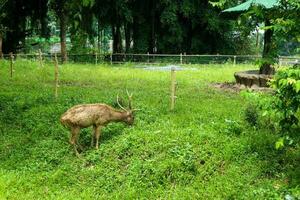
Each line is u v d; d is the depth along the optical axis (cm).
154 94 1556
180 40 3625
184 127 1109
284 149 989
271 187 848
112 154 957
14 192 854
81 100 1375
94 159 951
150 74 2253
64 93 1548
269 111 827
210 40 3822
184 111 1258
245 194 832
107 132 1059
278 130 1066
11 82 1856
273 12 927
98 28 3759
